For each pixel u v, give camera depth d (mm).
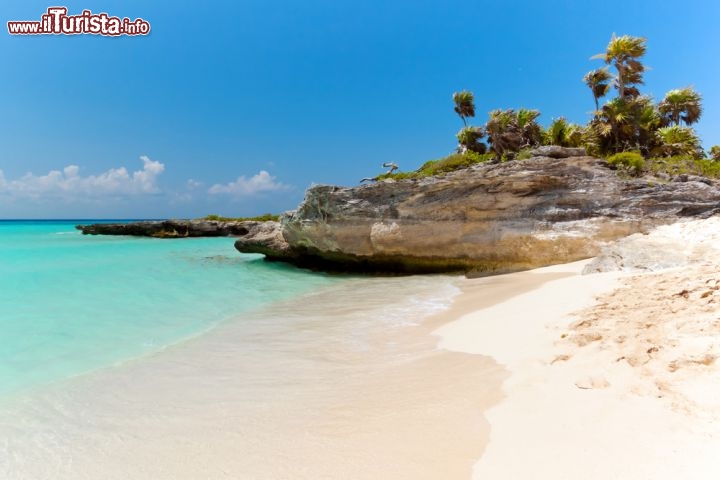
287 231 20922
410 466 3262
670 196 13203
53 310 10133
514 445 3328
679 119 29297
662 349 4297
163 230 51688
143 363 6383
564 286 9398
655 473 2611
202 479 3373
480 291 11414
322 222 18953
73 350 7078
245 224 53812
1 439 4160
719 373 3535
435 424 3889
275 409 4598
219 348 7105
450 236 16203
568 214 14273
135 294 12414
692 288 6203
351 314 9586
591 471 2787
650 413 3307
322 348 6914
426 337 7219
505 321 7266
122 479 3441
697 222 11656
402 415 4160
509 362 5219
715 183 14086
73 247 31797
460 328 7465
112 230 53844
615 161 16984
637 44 26531
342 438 3828
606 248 11953
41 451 3930
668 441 2906
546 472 2889
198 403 4879
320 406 4578
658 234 11797
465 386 4684
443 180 16266
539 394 4117
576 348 5023
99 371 6055
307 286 14617
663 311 5477
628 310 5934
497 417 3846
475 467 3127
